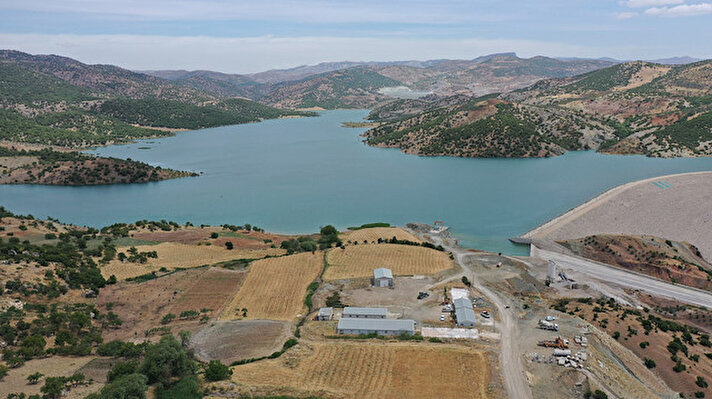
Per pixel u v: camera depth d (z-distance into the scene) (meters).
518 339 112.81
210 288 145.75
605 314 128.62
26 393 83.88
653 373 103.50
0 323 108.44
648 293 153.75
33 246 162.25
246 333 118.25
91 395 78.12
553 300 144.38
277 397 85.50
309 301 136.88
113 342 107.62
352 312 125.81
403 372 96.25
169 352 92.44
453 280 154.62
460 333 116.25
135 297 138.12
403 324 118.94
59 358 100.62
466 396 88.31
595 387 91.31
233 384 89.62
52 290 132.12
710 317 135.62
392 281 149.25
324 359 101.50
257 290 145.12
